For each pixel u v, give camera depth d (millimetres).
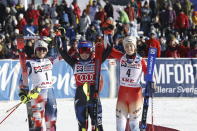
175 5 57312
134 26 52031
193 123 30859
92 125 22453
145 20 54438
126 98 23031
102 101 39594
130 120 23203
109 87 41094
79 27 52219
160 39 48438
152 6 57281
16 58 42312
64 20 51562
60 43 23500
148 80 22750
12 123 30656
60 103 38969
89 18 52625
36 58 23688
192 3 64500
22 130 28500
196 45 44906
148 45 43531
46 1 53906
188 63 42281
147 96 22641
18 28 48719
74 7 55000
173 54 44312
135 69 23062
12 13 51312
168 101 40312
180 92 42062
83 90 22594
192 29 54906
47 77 23484
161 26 54906
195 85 42312
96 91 22422
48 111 23312
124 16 53469
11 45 44438
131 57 23250
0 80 39219
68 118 32469
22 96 22641
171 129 26250
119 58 23672
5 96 39344
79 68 23000
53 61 23953
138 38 46500
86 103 22547
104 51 23266
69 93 40750
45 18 49469
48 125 23438
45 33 45625
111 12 54719
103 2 63094
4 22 50469
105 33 23297
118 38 43188
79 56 23297
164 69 41812
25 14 50969
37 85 23281
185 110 35969
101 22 51781
